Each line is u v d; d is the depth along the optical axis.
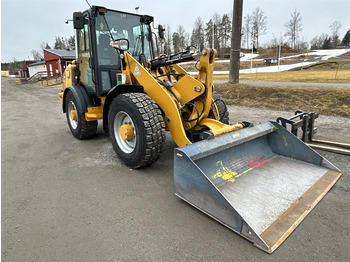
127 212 2.46
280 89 8.33
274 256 1.85
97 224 2.29
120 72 4.29
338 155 3.69
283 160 3.34
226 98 8.85
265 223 2.12
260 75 17.72
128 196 2.76
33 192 2.92
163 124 3.19
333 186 2.78
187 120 3.43
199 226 2.21
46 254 1.94
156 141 3.12
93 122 4.76
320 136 4.64
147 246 1.99
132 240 2.06
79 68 4.73
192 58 3.26
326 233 2.07
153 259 1.86
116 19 4.13
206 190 2.23
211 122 3.30
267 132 3.36
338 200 2.52
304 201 2.43
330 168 3.04
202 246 1.97
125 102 3.19
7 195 2.87
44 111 9.10
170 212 2.43
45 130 6.00
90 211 2.50
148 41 4.64
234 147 3.04
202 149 2.51
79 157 4.02
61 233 2.18
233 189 2.62
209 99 3.25
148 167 3.52
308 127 4.13
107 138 5.11
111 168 3.54
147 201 2.64
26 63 48.12
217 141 2.70
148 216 2.38
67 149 4.45
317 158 3.12
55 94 15.95
